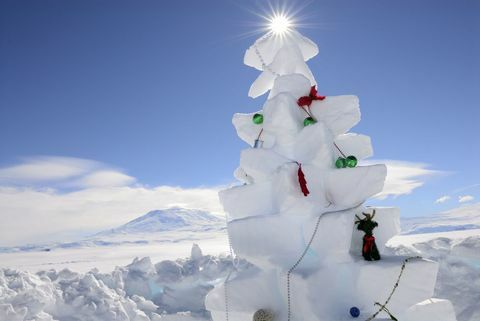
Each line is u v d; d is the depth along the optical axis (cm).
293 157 456
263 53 538
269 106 473
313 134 443
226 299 462
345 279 414
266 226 432
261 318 418
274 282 446
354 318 391
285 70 518
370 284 405
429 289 401
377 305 405
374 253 423
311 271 408
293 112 462
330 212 414
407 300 402
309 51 547
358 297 407
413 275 402
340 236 403
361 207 452
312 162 441
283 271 418
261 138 498
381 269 402
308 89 488
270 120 471
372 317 387
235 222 446
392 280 402
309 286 396
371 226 427
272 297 442
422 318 454
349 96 483
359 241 444
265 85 537
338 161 447
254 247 437
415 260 408
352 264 412
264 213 462
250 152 471
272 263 430
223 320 495
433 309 458
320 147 439
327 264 413
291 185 421
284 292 429
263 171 459
